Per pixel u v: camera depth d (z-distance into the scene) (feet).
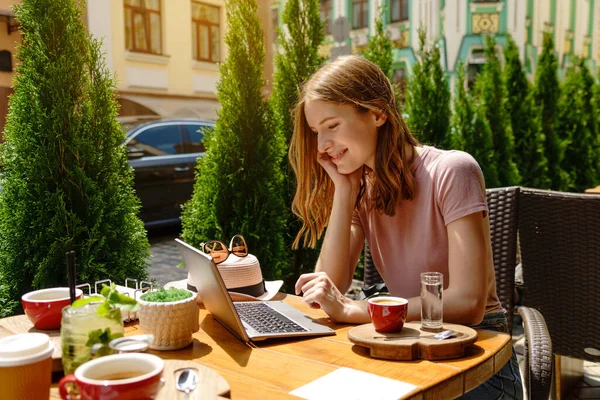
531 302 7.44
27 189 8.91
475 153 18.98
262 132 12.02
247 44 12.00
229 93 11.76
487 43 20.58
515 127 20.99
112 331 3.35
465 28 63.87
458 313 4.94
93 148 9.41
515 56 21.21
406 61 65.67
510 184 19.75
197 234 11.69
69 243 9.04
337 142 5.63
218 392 3.31
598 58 84.23
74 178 9.21
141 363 2.94
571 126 23.56
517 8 64.13
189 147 26.55
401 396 3.47
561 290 7.17
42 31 8.95
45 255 9.04
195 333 4.94
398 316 4.44
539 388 5.00
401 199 5.65
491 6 63.62
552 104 22.95
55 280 9.11
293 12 13.41
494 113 19.84
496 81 20.02
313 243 6.98
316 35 13.53
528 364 5.24
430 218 5.52
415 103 17.24
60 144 9.04
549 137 22.71
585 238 6.91
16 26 32.55
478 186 5.33
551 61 23.07
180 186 25.91
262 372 3.97
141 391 2.72
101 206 9.47
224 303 4.60
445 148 17.24
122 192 10.02
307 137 6.47
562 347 7.22
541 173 21.29
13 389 3.11
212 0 49.06
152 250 22.44
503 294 7.31
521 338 12.73
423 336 4.36
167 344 4.45
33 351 3.18
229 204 11.64
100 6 40.81
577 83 24.48
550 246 7.19
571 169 23.52
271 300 6.08
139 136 25.09
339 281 6.18
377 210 5.88
